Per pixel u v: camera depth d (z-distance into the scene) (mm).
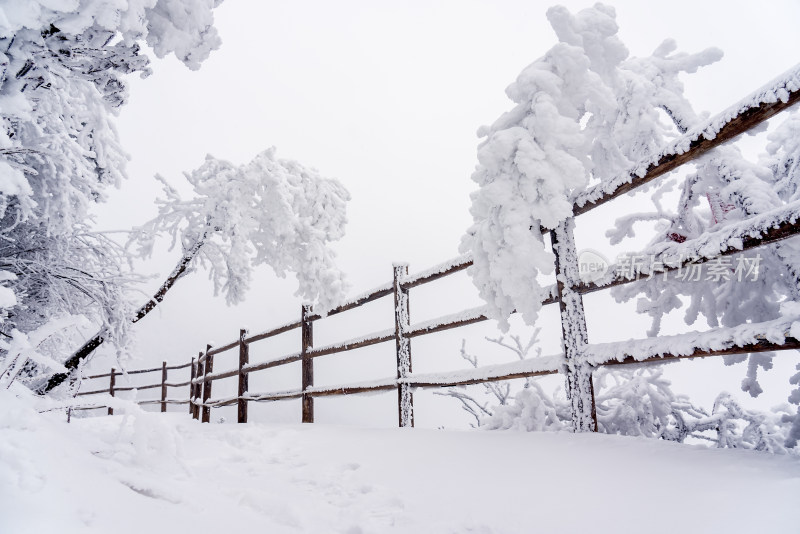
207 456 2527
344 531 1348
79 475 1171
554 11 2688
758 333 1542
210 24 2025
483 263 2502
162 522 1079
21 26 1372
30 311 3645
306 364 4723
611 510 1241
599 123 3053
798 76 1437
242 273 4406
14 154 1937
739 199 2641
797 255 2422
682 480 1371
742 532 983
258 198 4441
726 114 1686
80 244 3883
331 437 3014
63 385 3678
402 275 3730
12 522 817
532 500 1409
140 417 1720
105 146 3105
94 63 1832
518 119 2543
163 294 4371
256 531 1196
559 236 2545
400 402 3512
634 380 3596
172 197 4352
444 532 1277
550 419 3193
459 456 2062
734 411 3363
